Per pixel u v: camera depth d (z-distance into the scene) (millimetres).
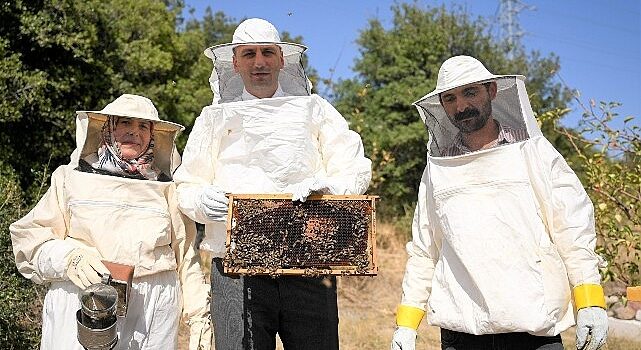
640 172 6320
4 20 10797
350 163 3463
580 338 2943
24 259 3371
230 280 3443
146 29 14477
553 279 2986
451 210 3113
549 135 15898
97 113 3330
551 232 3059
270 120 3381
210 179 3523
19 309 5246
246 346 3416
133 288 3262
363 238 2990
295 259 2965
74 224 3283
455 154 3219
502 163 3064
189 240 3627
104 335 2959
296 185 3082
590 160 6578
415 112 19188
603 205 6270
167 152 3529
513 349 3035
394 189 18219
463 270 3113
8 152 10734
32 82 10422
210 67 17219
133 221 3301
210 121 3477
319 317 3465
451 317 3111
